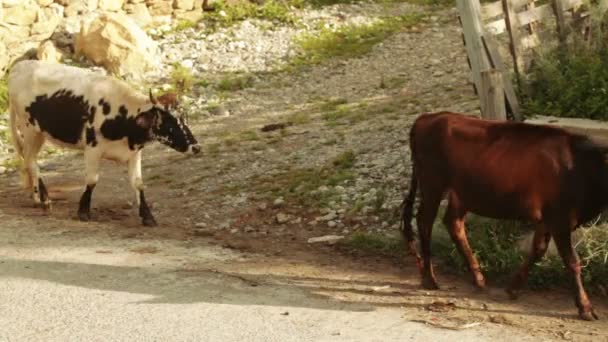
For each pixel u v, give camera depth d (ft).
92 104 38.50
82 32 66.44
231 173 45.34
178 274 31.53
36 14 65.92
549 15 40.73
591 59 38.93
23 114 40.93
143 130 37.91
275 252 34.27
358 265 32.65
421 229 29.99
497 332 26.21
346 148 46.47
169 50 69.82
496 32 38.68
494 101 34.27
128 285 30.37
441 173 29.17
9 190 45.73
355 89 61.16
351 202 38.63
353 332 26.17
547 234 28.45
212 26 75.05
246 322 26.94
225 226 37.99
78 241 35.60
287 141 49.90
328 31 74.49
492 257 31.12
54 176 47.83
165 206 41.39
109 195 43.83
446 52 67.41
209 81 64.49
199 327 26.53
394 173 40.73
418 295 29.50
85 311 27.89
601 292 29.48
